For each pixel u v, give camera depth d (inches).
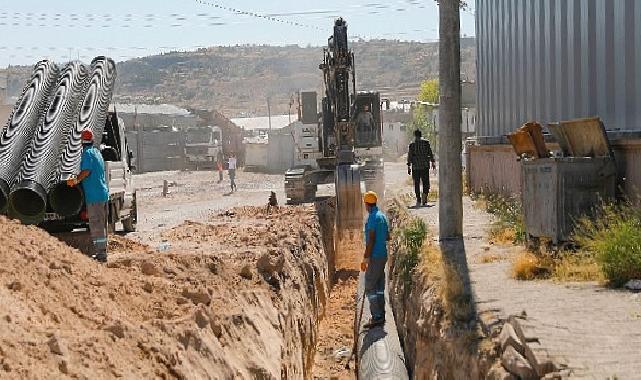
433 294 495.5
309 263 806.5
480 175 1186.0
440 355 426.6
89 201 528.1
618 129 574.6
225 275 537.3
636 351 307.3
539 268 502.9
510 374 313.7
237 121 4842.5
